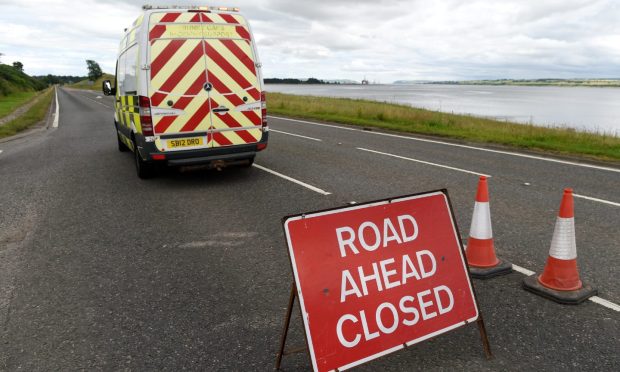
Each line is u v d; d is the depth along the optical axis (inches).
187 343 118.5
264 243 187.3
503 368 106.6
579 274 153.7
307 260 99.0
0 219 225.8
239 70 285.9
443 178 299.9
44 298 143.9
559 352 112.2
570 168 332.5
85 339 121.0
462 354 112.6
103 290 148.6
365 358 101.1
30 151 450.3
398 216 112.6
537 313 131.0
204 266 165.9
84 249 184.5
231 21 283.4
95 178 318.3
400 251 110.8
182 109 272.5
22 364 110.6
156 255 177.0
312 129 607.8
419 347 116.0
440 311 112.5
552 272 141.8
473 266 158.4
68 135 591.8
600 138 460.1
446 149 425.4
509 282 150.9
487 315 130.5
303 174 316.8
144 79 263.1
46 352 115.5
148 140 267.7
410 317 108.4
